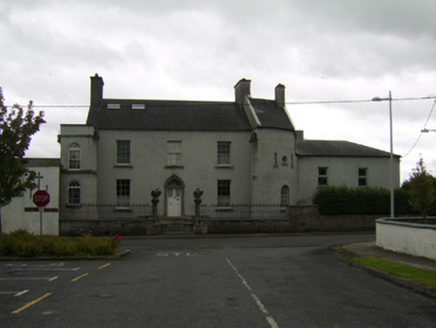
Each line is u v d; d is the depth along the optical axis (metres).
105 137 36.78
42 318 8.18
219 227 33.72
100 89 39.12
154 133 37.47
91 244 19.19
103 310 8.81
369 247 21.12
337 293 10.62
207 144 38.06
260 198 37.03
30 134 20.31
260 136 37.44
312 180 40.97
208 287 11.42
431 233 15.84
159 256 19.73
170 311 8.72
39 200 21.97
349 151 42.41
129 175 36.91
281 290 10.99
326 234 33.38
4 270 14.91
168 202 37.28
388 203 36.31
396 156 42.72
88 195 34.25
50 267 15.75
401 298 10.05
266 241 28.19
